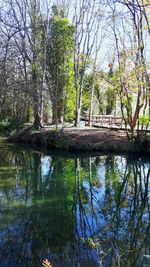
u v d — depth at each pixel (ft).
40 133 76.38
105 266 21.52
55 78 83.15
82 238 26.12
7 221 29.86
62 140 69.72
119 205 34.81
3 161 58.34
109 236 26.63
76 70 86.07
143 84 57.57
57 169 51.60
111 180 44.93
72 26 82.58
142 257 22.68
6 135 91.25
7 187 41.01
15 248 24.52
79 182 43.96
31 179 45.16
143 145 61.31
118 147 63.31
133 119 62.80
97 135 69.72
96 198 37.17
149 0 44.37
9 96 73.87
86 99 111.96
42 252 23.88
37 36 79.56
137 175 47.67
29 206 33.94
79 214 31.89
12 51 68.64
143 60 55.52
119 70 59.98
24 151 68.95
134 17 54.44
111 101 126.82
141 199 36.91
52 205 34.42
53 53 83.46
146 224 29.37
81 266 21.61
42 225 28.96
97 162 56.44
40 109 82.02
